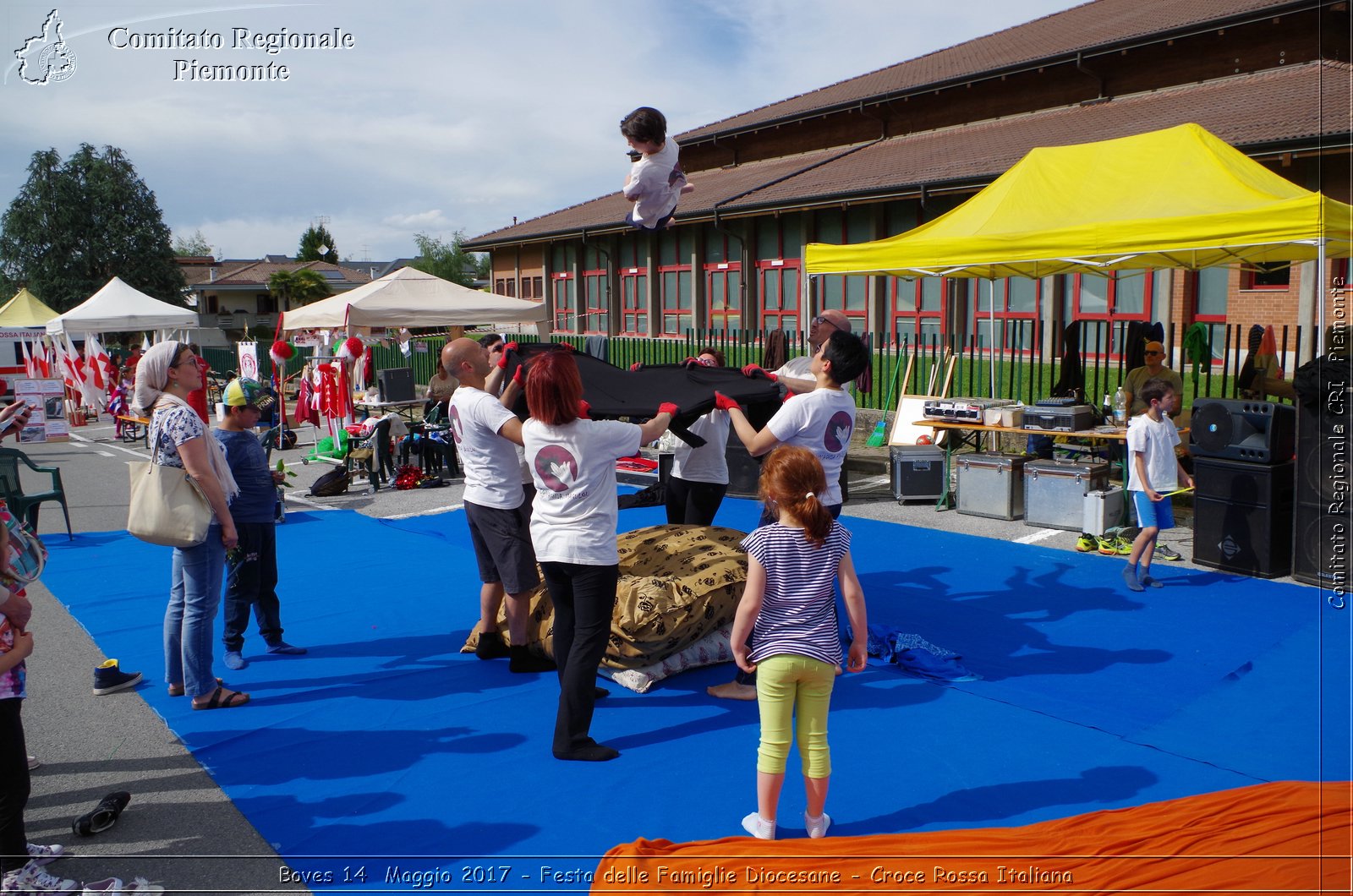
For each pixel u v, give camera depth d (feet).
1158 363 27.50
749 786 12.47
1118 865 9.65
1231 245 22.13
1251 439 21.21
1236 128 41.91
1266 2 53.93
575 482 12.85
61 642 19.19
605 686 16.10
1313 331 33.88
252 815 11.99
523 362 16.07
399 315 44.75
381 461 37.22
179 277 128.16
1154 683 15.62
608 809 11.94
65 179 118.62
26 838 11.41
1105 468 27.22
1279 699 14.83
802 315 73.72
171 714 15.29
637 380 18.15
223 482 15.37
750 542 10.85
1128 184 26.18
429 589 22.65
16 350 73.87
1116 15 70.64
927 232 29.73
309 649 18.44
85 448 54.39
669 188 15.74
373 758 13.53
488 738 14.15
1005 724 14.23
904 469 31.19
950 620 19.22
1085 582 21.58
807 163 79.10
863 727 14.28
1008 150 54.44
